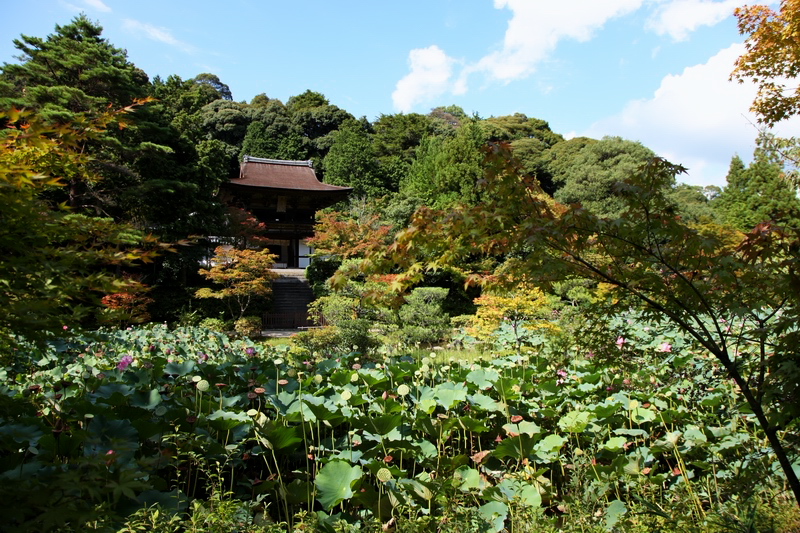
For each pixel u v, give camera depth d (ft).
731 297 6.54
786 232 6.17
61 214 5.54
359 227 59.00
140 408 8.79
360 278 46.73
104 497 6.38
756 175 66.74
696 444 9.73
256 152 106.63
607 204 73.05
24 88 33.68
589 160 82.58
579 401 12.92
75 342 16.22
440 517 7.47
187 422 8.52
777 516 7.63
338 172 92.68
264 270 44.96
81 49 38.78
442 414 10.39
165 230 47.21
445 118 148.97
